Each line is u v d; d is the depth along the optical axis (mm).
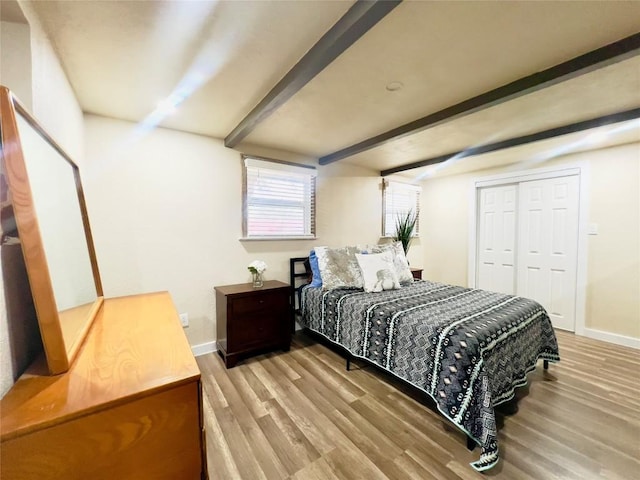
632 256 2961
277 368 2455
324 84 1768
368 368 2463
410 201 4691
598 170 3123
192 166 2627
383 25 1251
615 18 1210
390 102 2002
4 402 653
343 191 3785
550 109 2105
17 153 737
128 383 735
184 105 2049
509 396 1754
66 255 1104
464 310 2084
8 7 1003
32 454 600
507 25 1255
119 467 687
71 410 633
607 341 3090
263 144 2949
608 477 1365
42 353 890
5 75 1054
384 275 2836
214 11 1176
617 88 1785
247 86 1793
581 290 3268
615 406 1926
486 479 1354
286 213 3250
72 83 1724
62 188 1168
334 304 2570
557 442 1596
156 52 1449
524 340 1998
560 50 1434
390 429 1708
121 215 2312
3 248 750
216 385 2180
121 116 2230
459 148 3107
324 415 1834
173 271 2555
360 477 1375
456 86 1790
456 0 1110
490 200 4074
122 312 1399
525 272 3732
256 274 2764
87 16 1190
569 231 3355
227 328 2453
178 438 760
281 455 1509
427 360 1741
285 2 1132
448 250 4543
